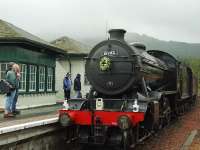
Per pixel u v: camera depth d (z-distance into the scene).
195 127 15.13
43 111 15.62
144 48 13.08
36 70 18.45
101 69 10.87
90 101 10.53
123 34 11.37
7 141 7.79
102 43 11.16
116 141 10.00
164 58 16.27
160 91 13.06
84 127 10.39
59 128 10.33
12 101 13.08
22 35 18.06
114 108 10.49
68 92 19.62
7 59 16.27
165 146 10.99
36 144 9.12
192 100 26.31
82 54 25.08
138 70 10.77
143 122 10.62
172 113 15.89
